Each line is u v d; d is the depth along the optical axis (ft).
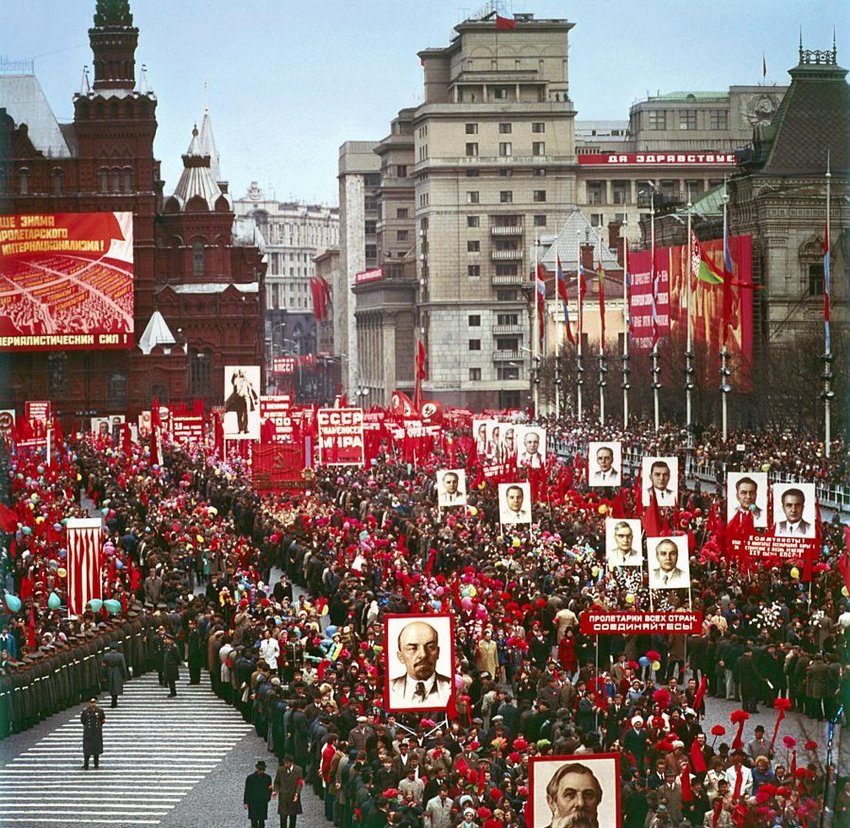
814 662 201.16
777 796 147.33
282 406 418.51
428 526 313.12
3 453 370.12
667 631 197.16
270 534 335.88
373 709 178.91
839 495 383.24
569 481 362.94
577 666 233.14
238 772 191.21
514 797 147.84
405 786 152.25
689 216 538.88
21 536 295.07
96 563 244.22
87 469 460.96
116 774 191.11
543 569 266.36
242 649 225.15
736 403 584.40
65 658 230.27
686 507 344.90
